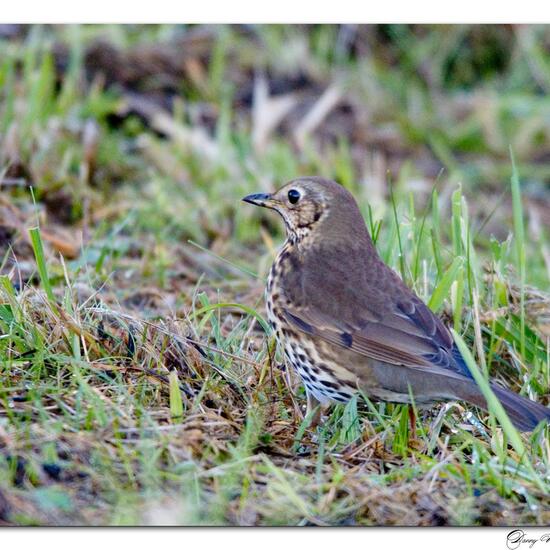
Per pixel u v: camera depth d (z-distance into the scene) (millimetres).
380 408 10594
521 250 12039
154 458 8836
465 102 21156
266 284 11141
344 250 10914
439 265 11914
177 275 13805
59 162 15695
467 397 9742
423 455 9625
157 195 15320
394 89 21047
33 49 17641
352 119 19797
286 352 10695
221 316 12531
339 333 10258
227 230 15422
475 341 11172
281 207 11250
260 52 20375
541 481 9336
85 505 8594
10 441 8875
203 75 19766
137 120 18203
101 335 10594
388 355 10078
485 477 9414
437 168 19500
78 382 9547
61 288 12273
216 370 10430
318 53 20922
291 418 10430
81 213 14875
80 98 18219
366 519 8977
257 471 9180
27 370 9984
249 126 18922
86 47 18984
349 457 9703
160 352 10477
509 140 20453
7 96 16625
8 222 13570
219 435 9547
